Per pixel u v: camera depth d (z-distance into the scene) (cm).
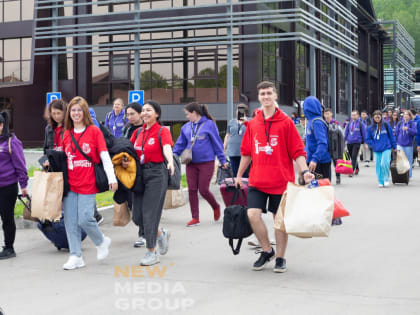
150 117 618
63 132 620
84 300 482
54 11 3095
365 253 654
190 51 3028
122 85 3158
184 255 664
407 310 441
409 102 7675
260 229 575
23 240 789
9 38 3341
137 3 2916
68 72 3250
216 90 2995
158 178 614
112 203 1066
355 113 1694
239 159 895
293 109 3281
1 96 3381
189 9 2981
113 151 606
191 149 876
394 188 1348
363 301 465
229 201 795
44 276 574
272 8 3067
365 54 5325
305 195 532
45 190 597
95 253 689
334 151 895
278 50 3197
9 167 666
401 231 791
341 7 3684
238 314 435
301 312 437
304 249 680
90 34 2939
